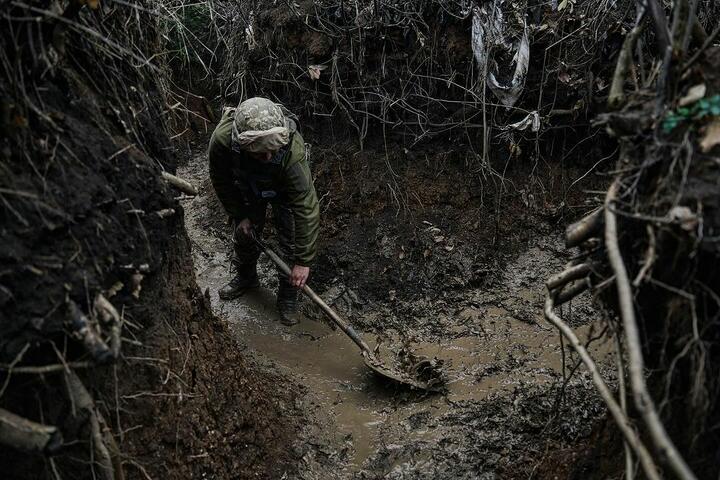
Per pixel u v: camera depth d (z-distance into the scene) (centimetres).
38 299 178
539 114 424
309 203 353
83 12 223
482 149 442
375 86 446
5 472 183
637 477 206
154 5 283
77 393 189
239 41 500
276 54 473
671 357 192
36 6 193
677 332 184
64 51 211
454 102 438
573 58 416
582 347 201
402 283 423
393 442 329
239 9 488
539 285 416
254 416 310
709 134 175
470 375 366
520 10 420
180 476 247
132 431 227
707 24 371
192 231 479
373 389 366
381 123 455
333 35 450
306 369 379
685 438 188
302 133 473
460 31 429
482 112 430
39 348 183
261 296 430
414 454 322
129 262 219
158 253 241
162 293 251
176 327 261
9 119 181
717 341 173
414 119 448
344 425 341
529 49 418
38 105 196
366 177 450
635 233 191
